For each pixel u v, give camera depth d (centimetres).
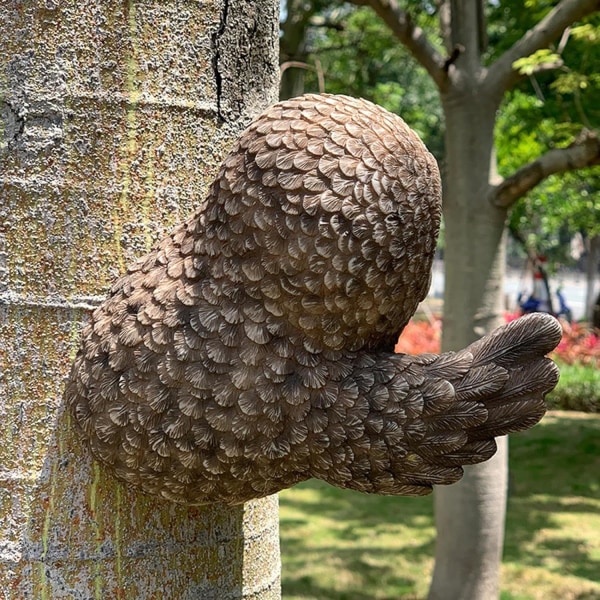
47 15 113
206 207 109
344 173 103
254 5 127
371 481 105
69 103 114
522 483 729
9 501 113
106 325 108
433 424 102
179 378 104
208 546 121
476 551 429
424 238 108
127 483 112
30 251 113
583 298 3017
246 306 105
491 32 746
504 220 418
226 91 124
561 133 446
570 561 544
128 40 116
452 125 421
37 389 113
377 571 524
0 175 114
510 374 102
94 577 113
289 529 612
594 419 965
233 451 104
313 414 104
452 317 424
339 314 104
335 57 853
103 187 115
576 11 395
